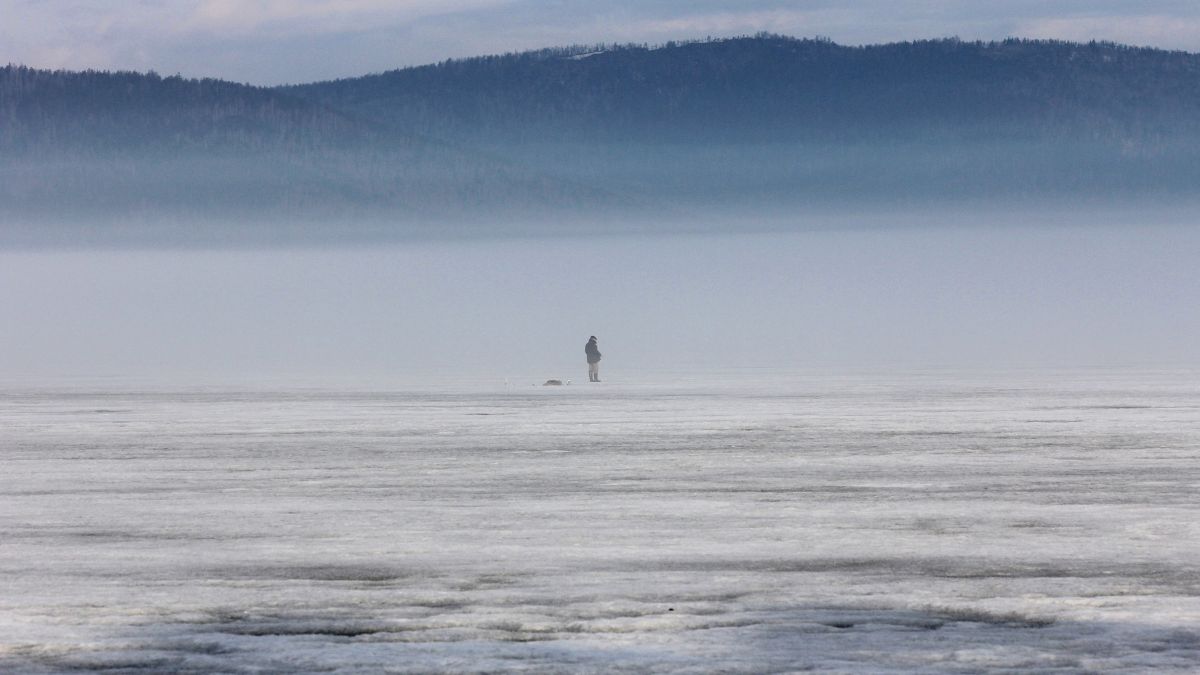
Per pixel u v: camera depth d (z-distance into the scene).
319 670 25.89
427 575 35.09
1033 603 31.17
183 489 51.88
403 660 26.48
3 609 31.30
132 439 70.81
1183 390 102.62
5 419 84.06
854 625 29.25
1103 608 30.62
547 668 25.84
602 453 62.56
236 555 38.19
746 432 71.56
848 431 71.50
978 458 59.19
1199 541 39.09
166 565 36.75
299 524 43.47
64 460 61.59
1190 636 27.98
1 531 42.50
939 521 42.97
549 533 41.44
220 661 26.56
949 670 25.59
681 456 61.03
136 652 27.31
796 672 25.48
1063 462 57.56
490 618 29.98
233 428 76.56
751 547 38.81
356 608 31.20
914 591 32.62
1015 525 42.09
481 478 54.34
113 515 45.53
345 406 94.19
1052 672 25.39
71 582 34.53
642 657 26.56
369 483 53.16
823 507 46.09
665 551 38.28
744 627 29.06
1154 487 50.12
